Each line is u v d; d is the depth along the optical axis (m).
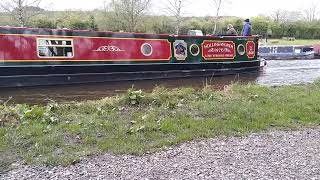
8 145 5.86
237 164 5.35
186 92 10.44
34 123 7.05
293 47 25.89
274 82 15.89
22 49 13.23
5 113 7.49
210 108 8.46
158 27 33.56
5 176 4.87
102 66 14.78
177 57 16.61
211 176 4.93
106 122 7.23
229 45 18.23
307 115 8.23
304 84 13.47
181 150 5.94
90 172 5.04
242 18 41.94
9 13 24.95
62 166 5.22
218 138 6.60
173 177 4.89
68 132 6.63
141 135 6.56
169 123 7.25
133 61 15.50
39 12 27.27
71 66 14.12
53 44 13.79
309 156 5.70
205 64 17.42
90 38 14.49
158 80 16.27
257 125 7.34
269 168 5.20
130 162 5.41
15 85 13.27
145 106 8.85
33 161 5.33
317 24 44.06
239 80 16.70
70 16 32.03
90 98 12.27
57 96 12.52
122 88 14.35
